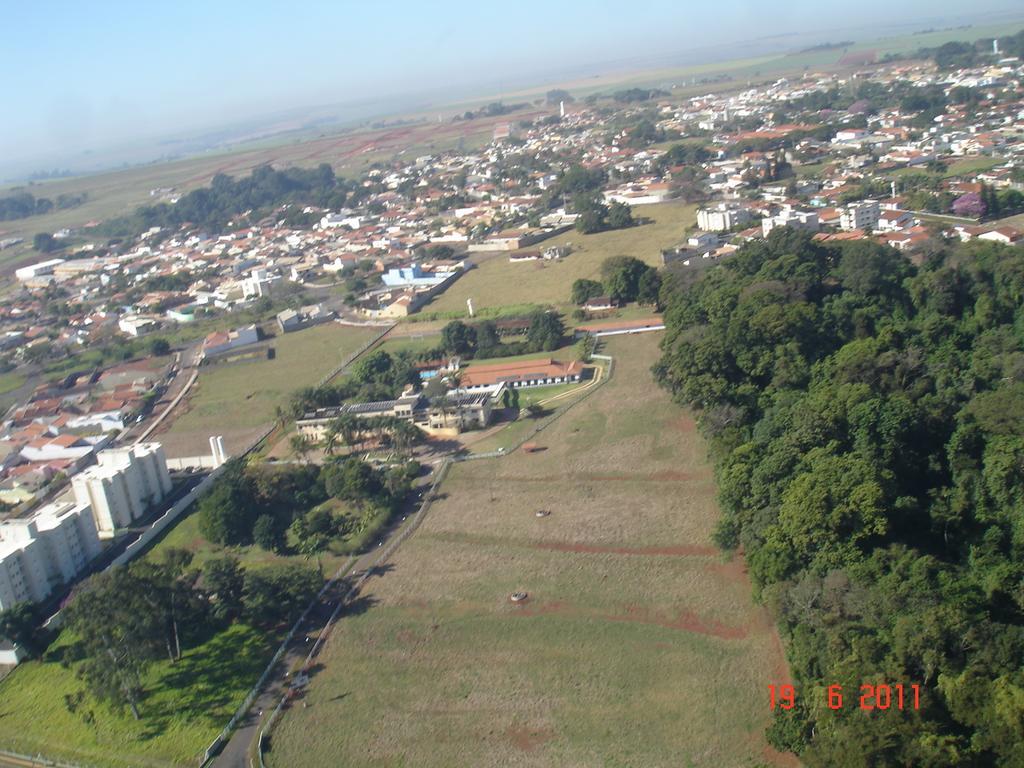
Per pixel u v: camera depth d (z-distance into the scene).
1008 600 131.25
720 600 149.88
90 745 136.88
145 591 149.50
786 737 114.62
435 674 141.62
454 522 188.88
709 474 194.50
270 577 165.00
